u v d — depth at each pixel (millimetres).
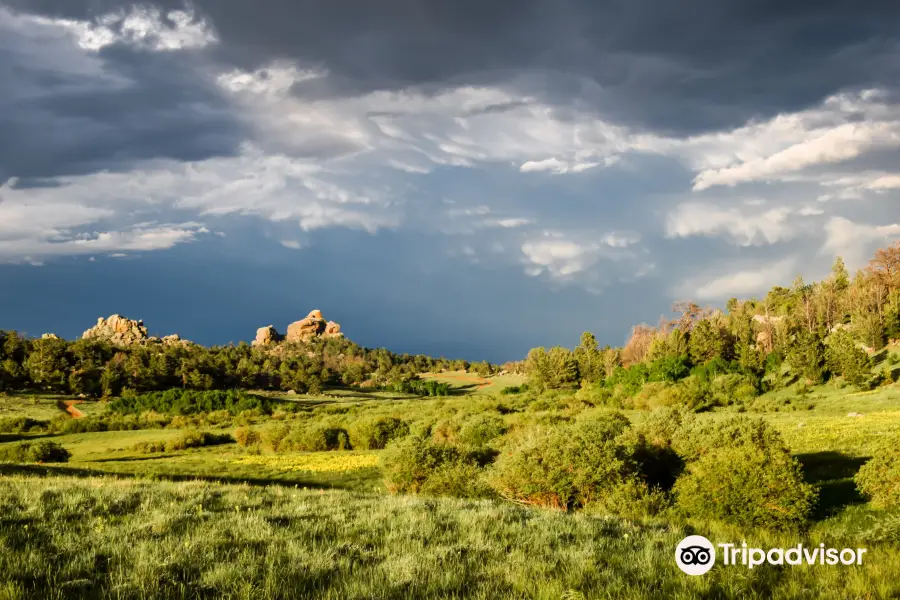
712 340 111250
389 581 6074
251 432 63469
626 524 10094
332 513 10328
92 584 5828
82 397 138375
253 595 5562
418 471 21375
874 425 37750
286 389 188750
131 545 7445
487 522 9680
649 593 5922
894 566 7426
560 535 8898
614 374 113875
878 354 95312
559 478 16172
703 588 6086
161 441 66625
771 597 6082
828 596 6117
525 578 6180
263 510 10320
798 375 91500
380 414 94125
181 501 11062
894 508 14516
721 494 13602
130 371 157875
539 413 71250
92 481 14617
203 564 6656
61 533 8055
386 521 9633
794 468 13852
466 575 6449
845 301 124312
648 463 20328
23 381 141500
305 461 45719
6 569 6203
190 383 168500
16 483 13500
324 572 6469
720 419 21359
